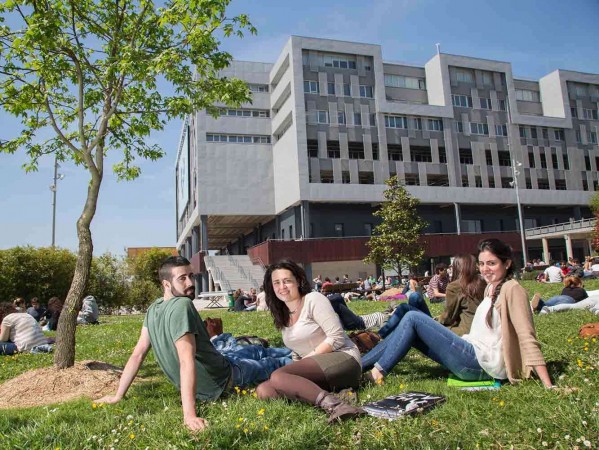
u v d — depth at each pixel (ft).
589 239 161.68
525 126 176.76
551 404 11.10
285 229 162.91
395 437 9.95
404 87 171.12
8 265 89.71
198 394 13.89
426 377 16.26
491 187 169.68
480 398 12.53
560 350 17.71
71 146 22.72
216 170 164.86
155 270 184.34
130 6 23.81
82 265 20.74
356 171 154.10
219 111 27.12
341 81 158.10
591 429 9.39
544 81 188.75
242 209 165.07
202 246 160.56
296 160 146.82
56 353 19.67
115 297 112.06
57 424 12.39
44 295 92.99
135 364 14.84
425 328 14.57
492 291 14.17
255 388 14.33
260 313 59.31
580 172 180.24
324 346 13.46
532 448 9.03
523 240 156.35
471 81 172.35
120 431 11.28
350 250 147.95
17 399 17.10
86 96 25.49
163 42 24.35
